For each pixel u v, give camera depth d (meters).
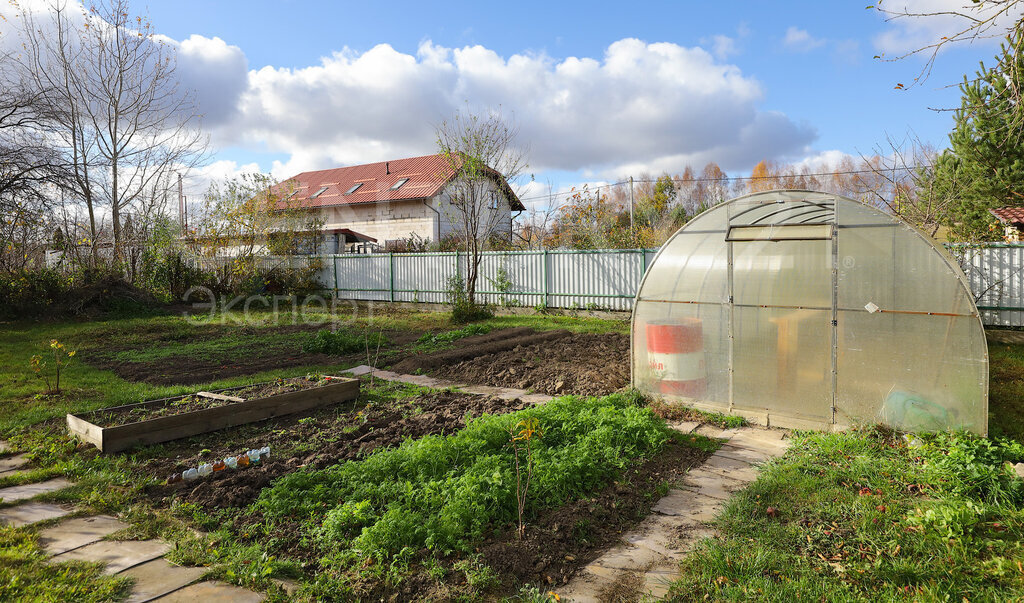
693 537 3.84
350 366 10.04
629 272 15.95
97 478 4.72
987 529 3.64
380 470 4.54
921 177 13.52
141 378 8.92
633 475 4.88
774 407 6.28
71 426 5.95
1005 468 4.30
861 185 14.77
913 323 5.41
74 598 3.01
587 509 4.12
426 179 30.52
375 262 21.66
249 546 3.62
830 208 6.02
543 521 3.97
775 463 5.03
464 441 5.03
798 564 3.36
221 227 21.25
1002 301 11.79
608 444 5.25
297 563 3.39
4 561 3.36
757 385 6.38
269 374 9.09
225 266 21.28
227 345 12.27
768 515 4.05
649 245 21.14
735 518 3.98
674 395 6.95
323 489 4.28
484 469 4.53
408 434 5.75
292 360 10.56
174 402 6.83
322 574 3.25
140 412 6.29
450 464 4.75
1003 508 3.84
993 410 6.66
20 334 13.52
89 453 5.38
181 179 22.02
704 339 6.73
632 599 3.12
